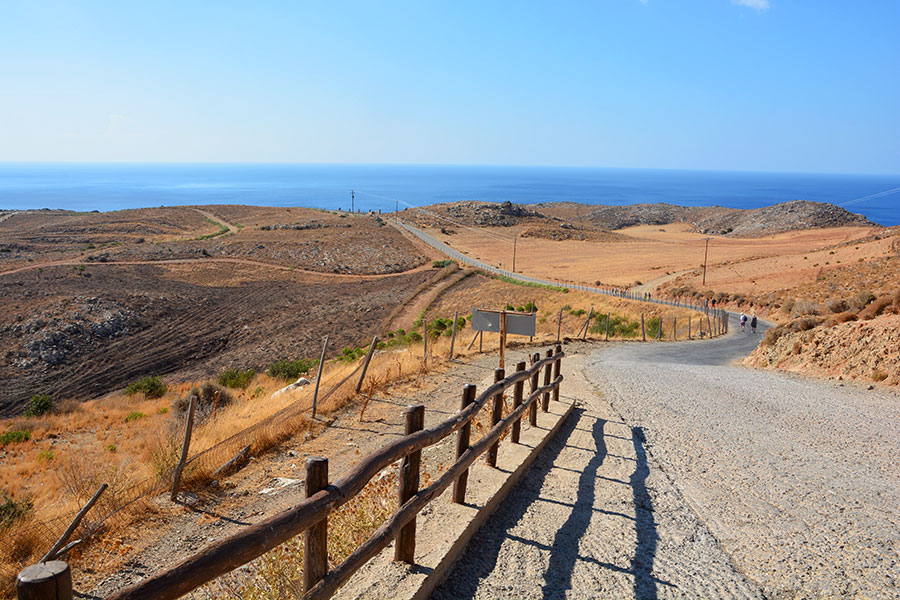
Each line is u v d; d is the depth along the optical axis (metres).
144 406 23.73
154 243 112.75
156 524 7.28
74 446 16.73
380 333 56.06
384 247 112.12
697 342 35.09
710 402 12.34
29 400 39.88
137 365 48.03
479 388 13.94
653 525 5.58
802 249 121.06
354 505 5.66
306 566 3.11
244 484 8.67
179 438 10.45
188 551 6.54
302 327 59.00
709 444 8.68
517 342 24.62
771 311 54.09
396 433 10.86
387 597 3.67
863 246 79.19
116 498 7.74
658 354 26.02
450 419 4.79
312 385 16.03
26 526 7.26
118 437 17.38
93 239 119.06
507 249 123.25
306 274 88.12
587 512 5.82
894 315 18.80
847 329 18.86
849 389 14.90
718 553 5.04
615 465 7.45
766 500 6.29
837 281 56.44
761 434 9.40
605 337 32.66
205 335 56.88
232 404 17.89
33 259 90.38
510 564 4.61
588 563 4.72
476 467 6.40
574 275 94.62
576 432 9.05
